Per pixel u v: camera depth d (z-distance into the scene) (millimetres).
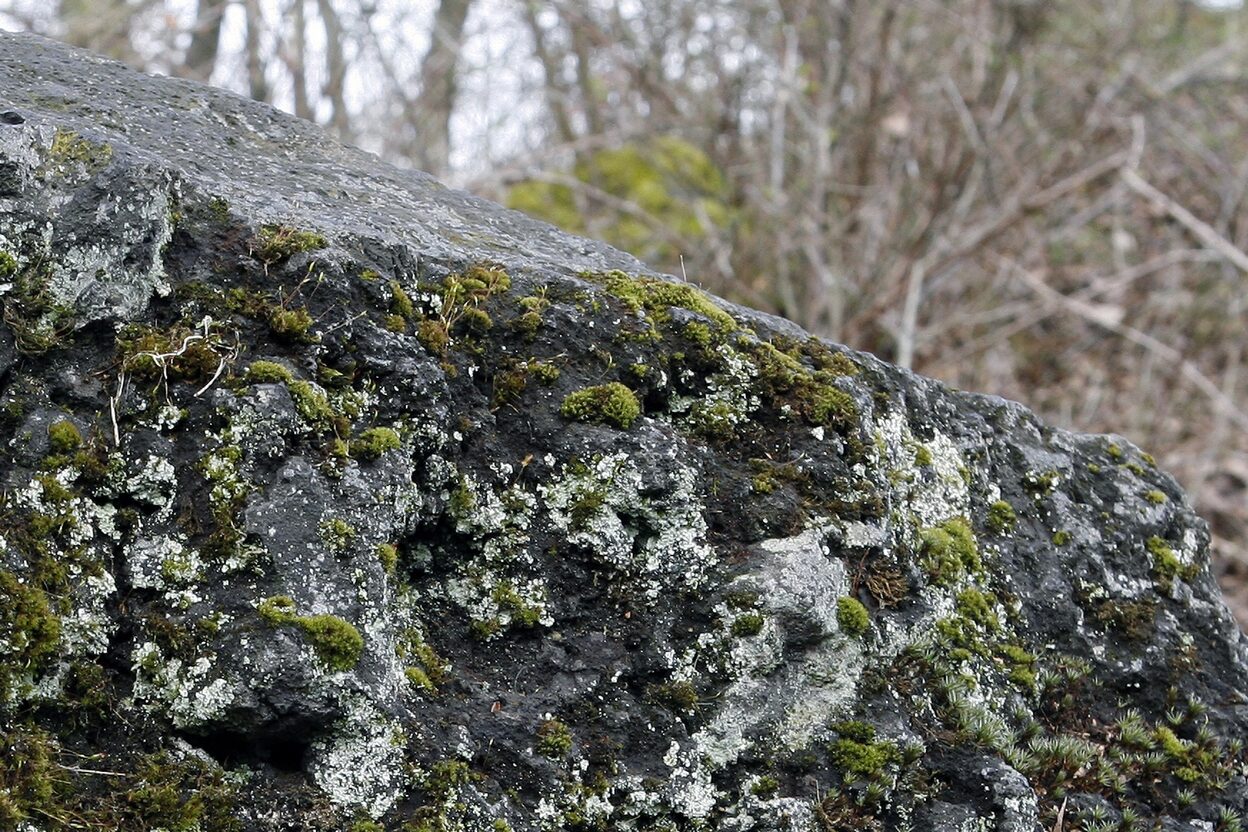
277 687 1514
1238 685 2324
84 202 1640
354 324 1742
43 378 1611
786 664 1857
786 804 1797
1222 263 6527
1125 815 2074
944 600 2074
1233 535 5664
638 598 1851
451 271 1913
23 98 1978
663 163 7379
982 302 6770
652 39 7586
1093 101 6969
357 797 1559
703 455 1929
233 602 1554
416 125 7309
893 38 6988
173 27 6914
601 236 6906
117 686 1539
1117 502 2395
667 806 1760
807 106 6957
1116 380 6688
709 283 6301
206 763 1536
